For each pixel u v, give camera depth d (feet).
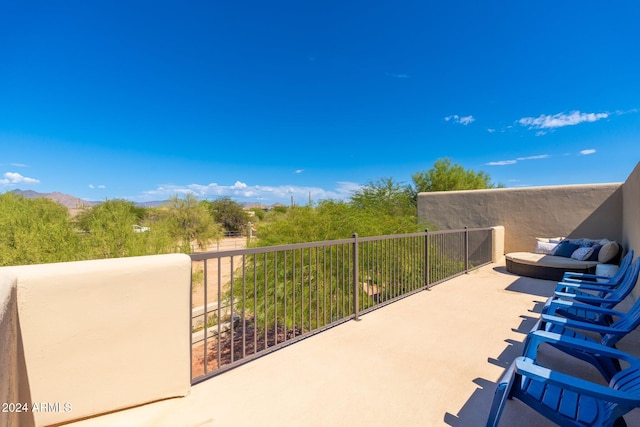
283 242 17.26
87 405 5.48
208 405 6.16
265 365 7.88
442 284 17.08
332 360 8.16
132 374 5.92
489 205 29.78
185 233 50.72
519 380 5.13
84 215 28.12
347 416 5.82
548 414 4.72
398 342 9.32
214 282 32.86
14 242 23.45
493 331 10.19
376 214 25.18
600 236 24.30
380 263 14.44
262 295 16.02
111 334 5.71
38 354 5.01
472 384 6.97
